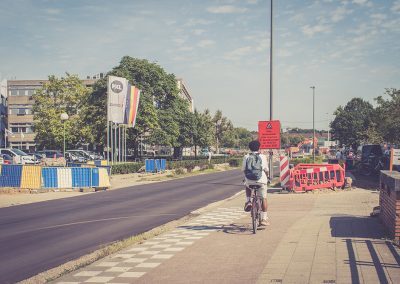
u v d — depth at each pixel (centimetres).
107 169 2497
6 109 10019
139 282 568
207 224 1064
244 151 10506
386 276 534
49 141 6138
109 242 921
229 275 577
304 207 1333
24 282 622
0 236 1002
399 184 717
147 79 5275
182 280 565
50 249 858
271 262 634
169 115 5484
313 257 650
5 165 2220
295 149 9212
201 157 7188
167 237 893
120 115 3653
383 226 892
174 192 2136
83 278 600
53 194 2098
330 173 1906
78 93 6084
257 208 924
